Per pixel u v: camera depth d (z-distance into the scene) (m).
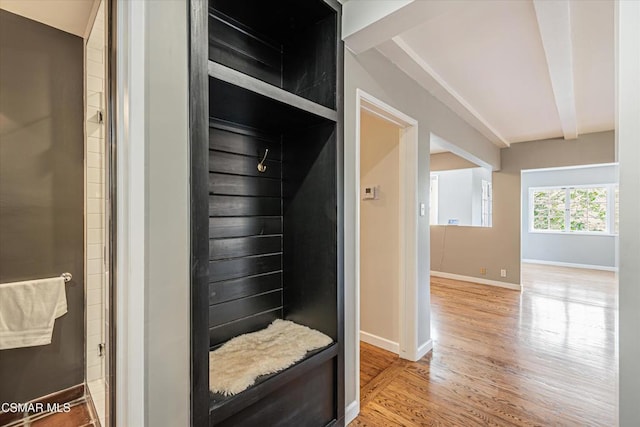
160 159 0.97
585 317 3.63
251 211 1.69
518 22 1.87
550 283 5.52
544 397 2.03
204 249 1.05
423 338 2.66
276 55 1.82
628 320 0.89
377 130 2.88
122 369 0.92
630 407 0.88
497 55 2.25
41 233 1.76
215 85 1.16
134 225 0.92
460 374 2.32
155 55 0.96
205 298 1.05
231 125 1.59
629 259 0.89
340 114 1.66
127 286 0.91
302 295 1.75
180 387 1.00
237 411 1.13
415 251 2.56
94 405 1.64
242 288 1.64
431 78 2.52
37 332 1.67
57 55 1.83
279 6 1.56
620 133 0.91
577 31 1.95
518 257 5.04
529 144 4.95
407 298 2.58
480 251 5.45
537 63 2.37
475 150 4.06
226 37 1.58
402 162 2.61
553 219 7.95
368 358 2.60
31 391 1.72
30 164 1.73
